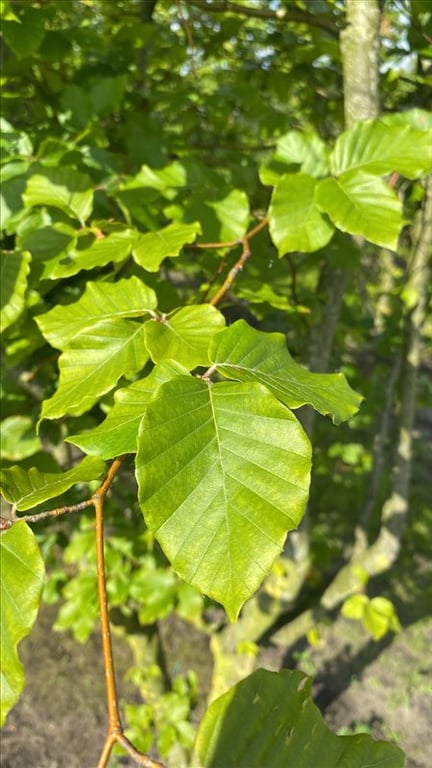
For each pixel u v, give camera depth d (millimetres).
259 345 263
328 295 640
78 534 789
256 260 522
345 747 241
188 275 798
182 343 275
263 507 200
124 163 609
